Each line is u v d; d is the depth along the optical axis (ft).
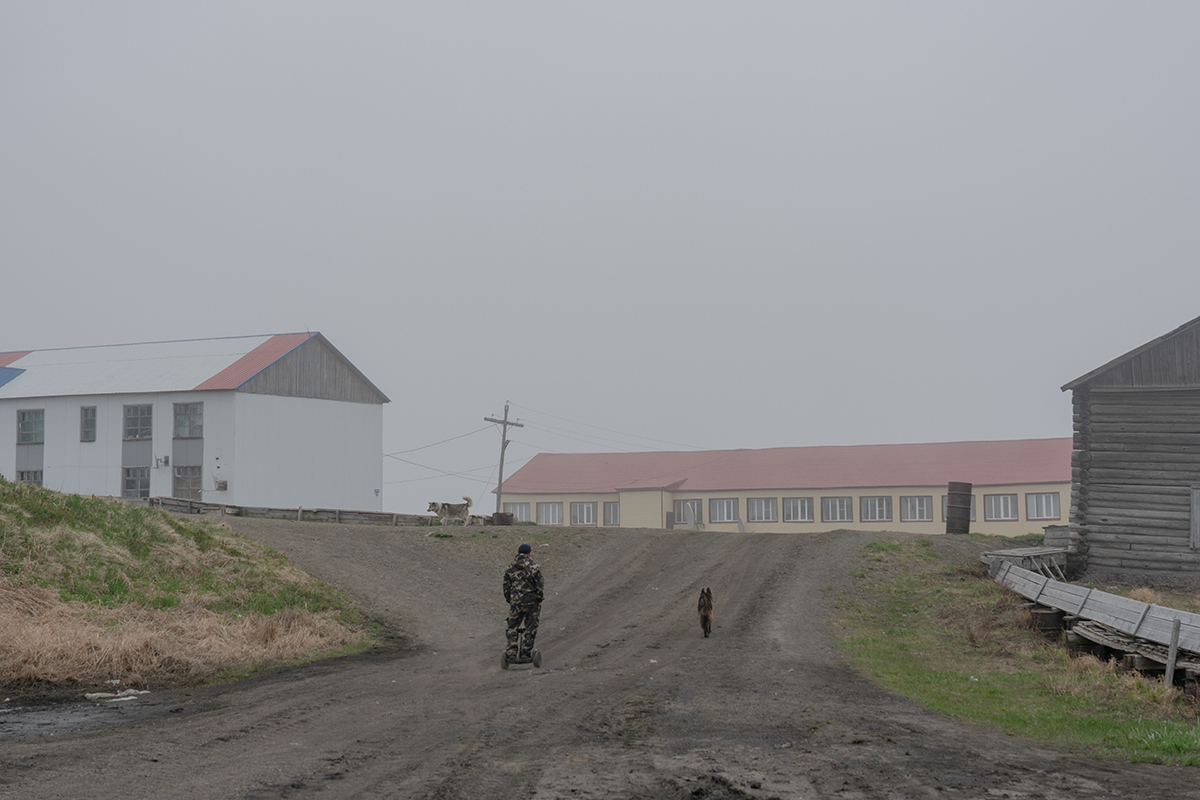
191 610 59.57
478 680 46.37
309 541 91.45
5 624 48.26
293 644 55.93
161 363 164.35
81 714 36.45
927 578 83.82
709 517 224.33
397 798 23.73
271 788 24.76
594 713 36.78
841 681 47.16
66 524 66.80
